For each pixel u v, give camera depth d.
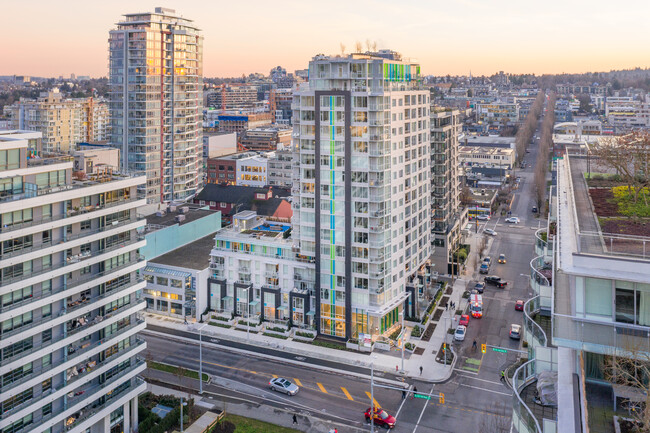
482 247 161.88
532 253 166.00
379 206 102.44
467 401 85.75
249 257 117.12
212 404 85.94
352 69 102.75
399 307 114.75
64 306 66.50
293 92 109.31
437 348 104.50
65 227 66.69
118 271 73.88
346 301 106.69
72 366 66.94
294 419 80.50
